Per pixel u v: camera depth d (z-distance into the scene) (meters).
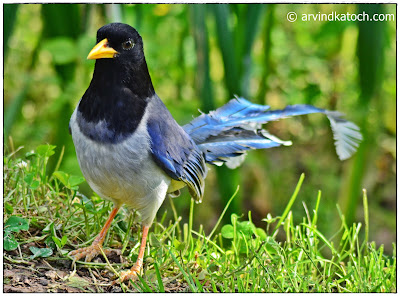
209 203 14.52
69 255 7.99
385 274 8.37
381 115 15.08
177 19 14.74
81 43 12.82
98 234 8.30
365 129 12.94
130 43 7.55
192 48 15.61
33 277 7.39
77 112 7.70
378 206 15.31
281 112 9.66
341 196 13.34
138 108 7.63
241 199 13.53
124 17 12.05
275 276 7.86
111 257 8.30
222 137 9.23
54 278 7.46
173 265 8.16
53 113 14.50
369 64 11.75
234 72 11.70
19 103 13.63
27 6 15.28
